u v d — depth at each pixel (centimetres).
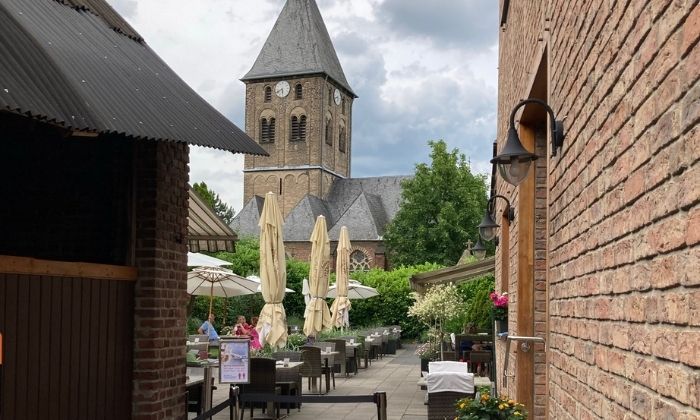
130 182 729
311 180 7494
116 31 763
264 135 7656
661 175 251
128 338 712
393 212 7269
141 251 723
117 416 689
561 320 487
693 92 218
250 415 1250
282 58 7644
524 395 803
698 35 212
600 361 355
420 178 5391
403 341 3716
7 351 547
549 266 544
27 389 568
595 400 367
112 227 762
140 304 718
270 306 1609
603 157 348
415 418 1249
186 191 802
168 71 763
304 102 7544
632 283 291
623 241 307
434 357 1742
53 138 764
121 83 619
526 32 762
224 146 650
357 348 2102
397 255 5491
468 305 2008
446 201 5319
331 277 4000
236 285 1888
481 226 1229
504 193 1152
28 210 783
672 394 239
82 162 762
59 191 778
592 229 375
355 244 6606
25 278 571
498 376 1208
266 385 1202
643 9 275
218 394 1571
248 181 7669
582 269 404
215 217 1113
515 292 884
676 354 234
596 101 365
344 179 7675
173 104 660
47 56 506
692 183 219
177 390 770
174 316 764
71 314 625
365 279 3781
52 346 599
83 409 636
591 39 378
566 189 465
